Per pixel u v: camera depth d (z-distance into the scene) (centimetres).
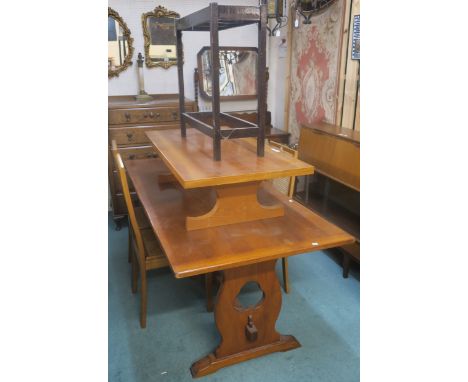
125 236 317
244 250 148
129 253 271
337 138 251
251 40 366
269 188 216
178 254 144
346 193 298
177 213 182
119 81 330
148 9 321
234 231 164
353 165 235
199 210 185
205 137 217
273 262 173
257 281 174
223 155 178
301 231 164
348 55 270
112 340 200
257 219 175
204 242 154
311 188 329
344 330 206
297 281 252
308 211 185
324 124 295
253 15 153
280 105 380
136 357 189
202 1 334
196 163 164
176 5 328
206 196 203
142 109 301
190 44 342
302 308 224
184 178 144
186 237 158
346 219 273
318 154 271
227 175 147
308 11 304
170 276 260
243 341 183
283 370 180
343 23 271
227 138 168
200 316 219
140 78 323
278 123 389
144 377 177
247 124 186
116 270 266
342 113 283
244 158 173
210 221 166
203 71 346
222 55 351
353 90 268
